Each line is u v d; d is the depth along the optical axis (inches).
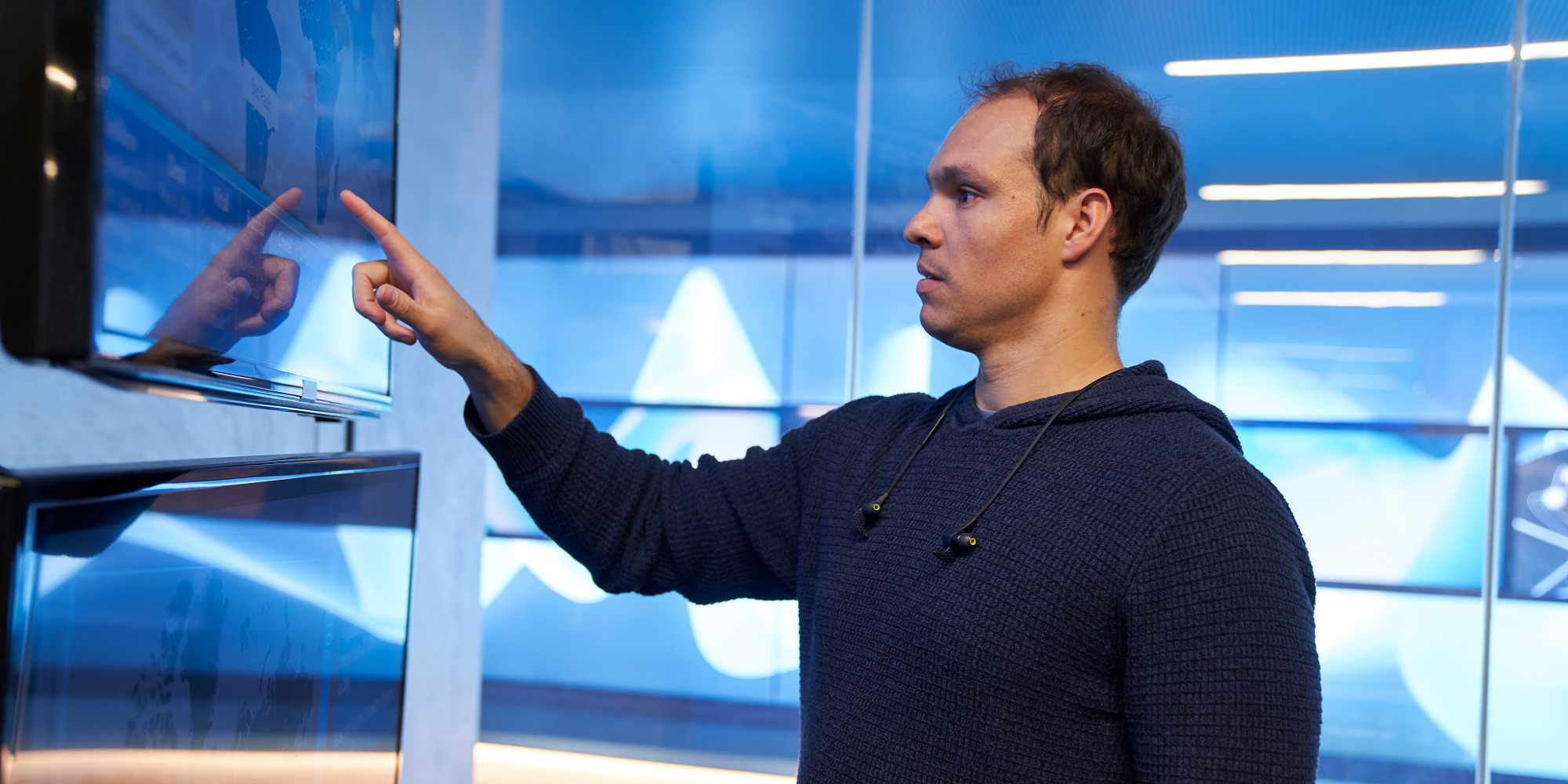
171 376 16.2
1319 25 117.3
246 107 19.8
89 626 14.9
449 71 72.1
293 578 22.7
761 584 37.1
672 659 145.4
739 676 144.4
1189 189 123.8
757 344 143.4
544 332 148.9
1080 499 25.9
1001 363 30.4
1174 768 22.6
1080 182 28.3
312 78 24.1
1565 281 112.4
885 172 134.4
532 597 147.8
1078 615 24.7
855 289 129.2
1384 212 118.7
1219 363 125.6
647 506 35.1
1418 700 119.2
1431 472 119.3
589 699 146.3
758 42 137.1
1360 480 121.5
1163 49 120.9
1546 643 113.1
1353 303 121.0
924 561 27.7
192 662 18.2
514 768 138.9
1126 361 128.8
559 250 148.2
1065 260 28.9
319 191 24.9
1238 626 22.9
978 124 29.7
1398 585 120.0
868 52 129.6
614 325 147.8
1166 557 23.9
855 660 28.2
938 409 32.8
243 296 19.8
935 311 30.3
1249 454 125.3
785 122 139.3
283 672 22.4
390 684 30.2
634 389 147.1
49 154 13.0
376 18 30.0
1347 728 120.8
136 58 14.7
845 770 27.2
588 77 144.2
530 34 142.8
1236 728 22.2
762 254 142.5
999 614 25.4
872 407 35.9
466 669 80.6
